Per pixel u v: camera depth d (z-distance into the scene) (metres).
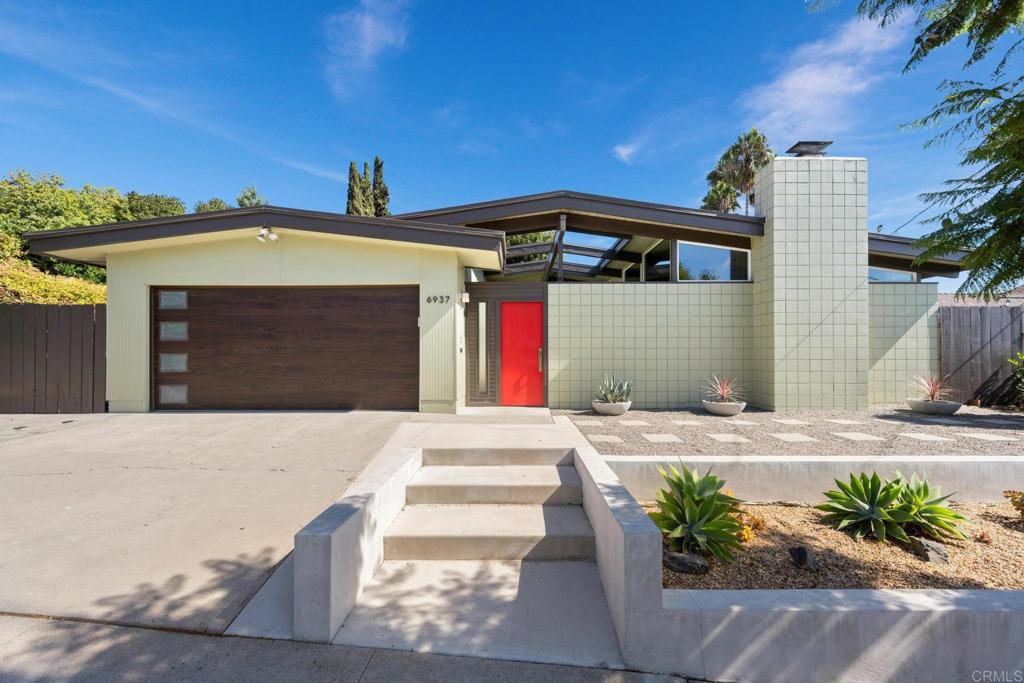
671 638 2.27
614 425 6.67
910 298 8.67
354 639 2.38
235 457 4.99
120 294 7.73
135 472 4.53
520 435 5.30
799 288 8.02
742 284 8.73
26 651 2.18
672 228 9.08
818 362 8.01
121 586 2.68
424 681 2.11
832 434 5.93
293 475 4.45
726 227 8.40
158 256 7.77
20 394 7.74
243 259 7.77
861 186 8.09
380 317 7.87
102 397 7.79
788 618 2.27
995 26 2.11
